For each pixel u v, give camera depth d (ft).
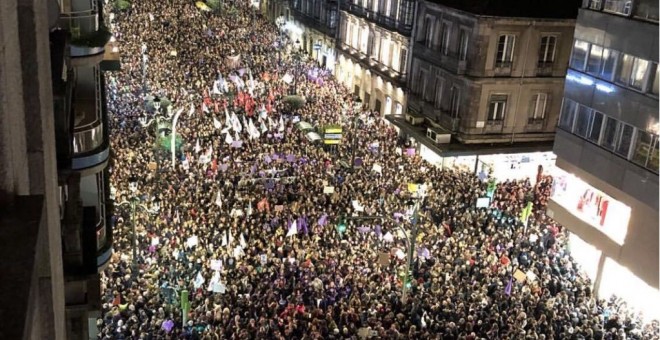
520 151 165.68
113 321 83.10
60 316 26.78
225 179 136.36
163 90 193.67
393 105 206.80
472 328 86.33
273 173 140.05
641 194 104.42
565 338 88.79
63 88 37.99
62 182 44.47
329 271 101.24
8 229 16.83
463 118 164.55
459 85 166.30
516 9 159.02
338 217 106.11
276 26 323.98
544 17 159.02
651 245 103.45
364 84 228.22
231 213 119.24
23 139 21.07
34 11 22.07
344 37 244.83
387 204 129.59
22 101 21.31
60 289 27.81
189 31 287.89
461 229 120.78
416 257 108.17
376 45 217.97
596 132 114.42
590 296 105.81
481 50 158.30
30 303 14.82
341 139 168.35
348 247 111.14
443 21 173.37
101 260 59.77
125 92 188.03
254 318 86.74
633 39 104.94
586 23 115.65
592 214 115.85
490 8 157.89
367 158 159.74
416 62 188.34
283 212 121.60
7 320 13.80
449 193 138.51
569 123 121.39
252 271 99.60
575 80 119.03
